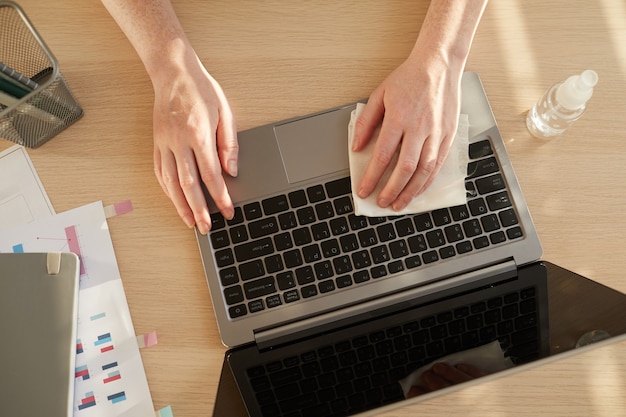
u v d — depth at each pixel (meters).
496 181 0.73
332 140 0.75
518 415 0.64
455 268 0.71
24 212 0.73
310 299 0.70
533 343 0.66
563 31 0.79
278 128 0.75
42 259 0.70
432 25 0.76
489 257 0.71
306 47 0.79
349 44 0.79
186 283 0.72
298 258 0.70
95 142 0.75
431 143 0.72
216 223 0.71
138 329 0.70
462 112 0.76
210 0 0.79
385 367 0.66
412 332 0.69
